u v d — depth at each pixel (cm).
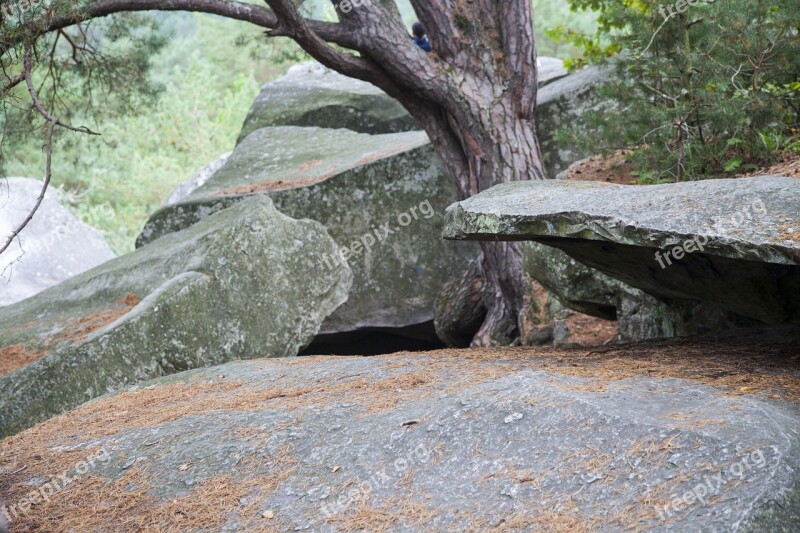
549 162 1184
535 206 534
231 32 3466
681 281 561
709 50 798
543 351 599
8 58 786
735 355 504
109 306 859
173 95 2817
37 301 949
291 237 825
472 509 353
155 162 2569
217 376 648
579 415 380
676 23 845
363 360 606
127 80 1120
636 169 938
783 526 308
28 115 889
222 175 1436
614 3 910
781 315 526
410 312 1190
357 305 1195
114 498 429
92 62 1105
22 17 730
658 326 694
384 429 422
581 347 612
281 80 1803
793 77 808
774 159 781
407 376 517
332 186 1206
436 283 1188
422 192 1191
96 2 895
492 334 1010
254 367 657
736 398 390
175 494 421
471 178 980
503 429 390
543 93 1250
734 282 519
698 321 645
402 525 355
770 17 812
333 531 363
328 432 439
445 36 960
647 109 839
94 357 717
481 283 1082
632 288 711
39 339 812
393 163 1195
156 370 738
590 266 645
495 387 430
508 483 360
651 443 353
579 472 353
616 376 460
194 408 540
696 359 502
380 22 926
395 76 951
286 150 1483
